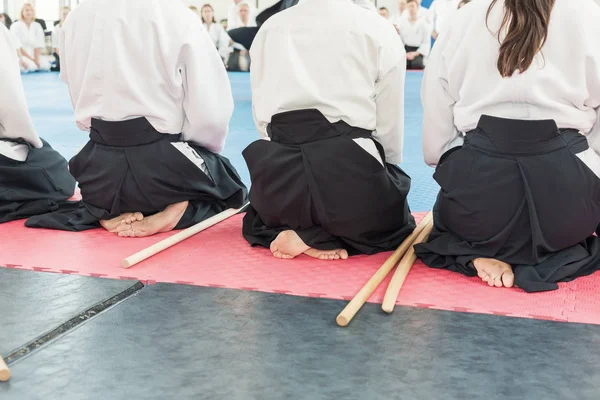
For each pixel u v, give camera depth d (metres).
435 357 1.82
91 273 2.48
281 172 2.63
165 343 1.90
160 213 3.02
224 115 3.10
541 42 2.28
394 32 2.70
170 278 2.43
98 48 2.88
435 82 2.61
